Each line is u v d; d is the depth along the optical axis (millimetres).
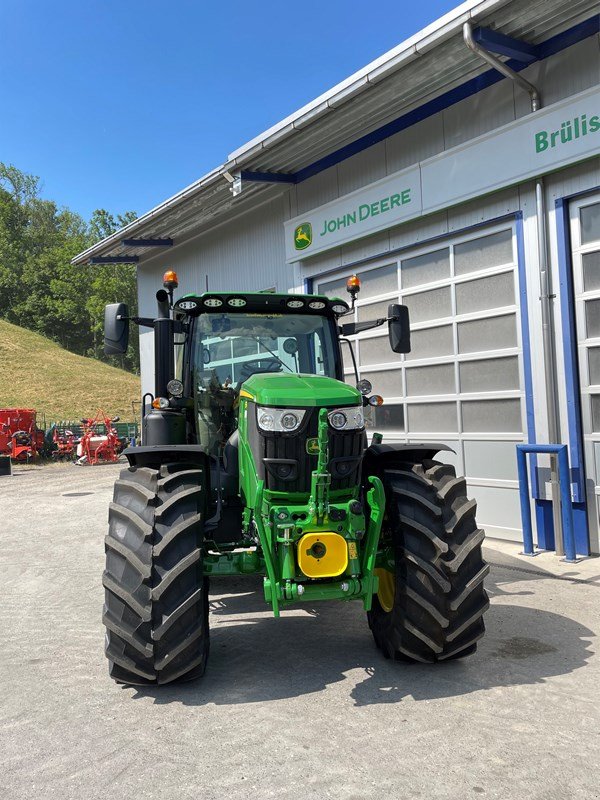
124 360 71188
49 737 3053
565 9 5734
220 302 4504
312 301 4621
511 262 6852
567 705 3201
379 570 3967
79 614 4992
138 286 14117
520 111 6664
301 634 4398
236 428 4242
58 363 41438
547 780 2561
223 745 2918
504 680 3516
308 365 4668
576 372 6234
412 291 8000
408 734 2953
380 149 8219
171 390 4129
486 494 7168
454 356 7504
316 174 9242
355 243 8688
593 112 5836
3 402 31734
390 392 8383
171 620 3303
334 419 3453
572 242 6270
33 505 11117
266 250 10492
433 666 3744
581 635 4129
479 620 3635
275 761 2760
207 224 11766
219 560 3680
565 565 5801
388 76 6836
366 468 4109
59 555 7133
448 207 7258
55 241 83750
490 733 2943
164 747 2918
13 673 3859
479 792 2488
